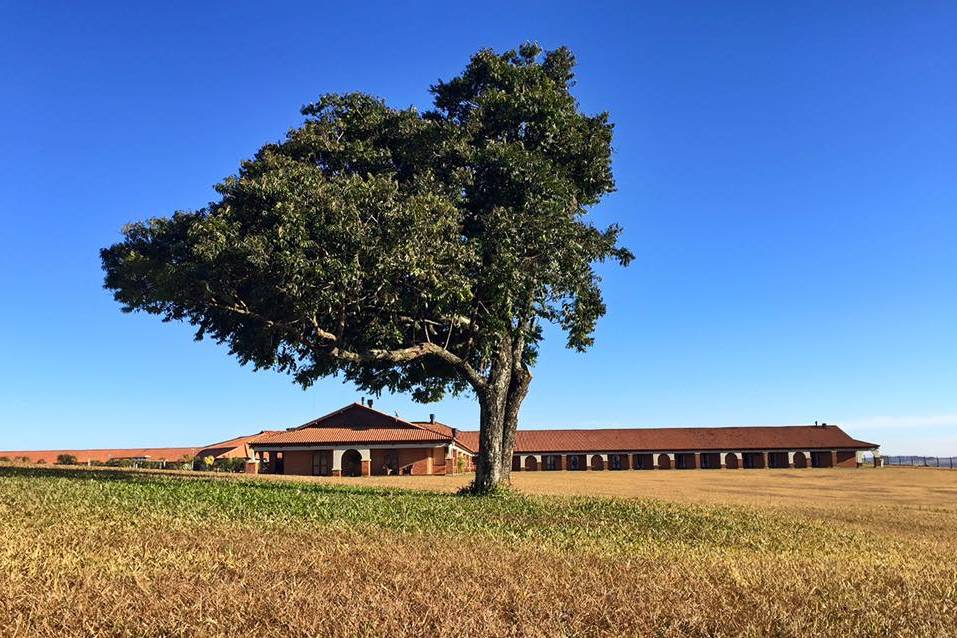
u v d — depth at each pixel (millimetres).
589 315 26156
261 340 23141
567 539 12797
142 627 5938
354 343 23422
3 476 22359
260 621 6238
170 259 21062
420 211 19594
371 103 24469
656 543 12922
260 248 18375
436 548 10516
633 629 6637
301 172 20062
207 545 9484
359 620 6297
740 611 7352
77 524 11016
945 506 28016
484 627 6316
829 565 10602
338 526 12688
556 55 26375
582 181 25719
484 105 24156
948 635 6895
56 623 5965
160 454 84812
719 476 64000
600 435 87188
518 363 26797
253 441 61938
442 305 21375
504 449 26500
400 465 61438
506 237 21734
